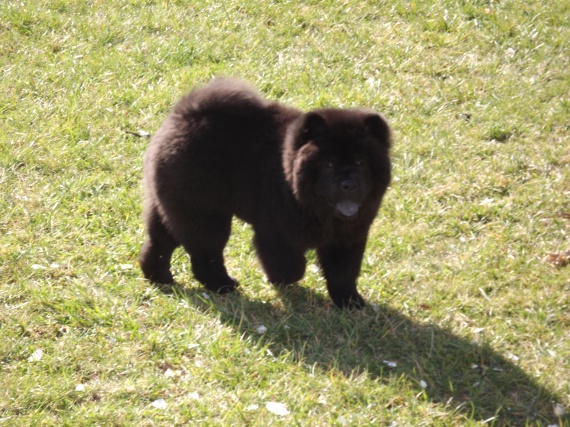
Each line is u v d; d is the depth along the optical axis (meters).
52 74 18.34
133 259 13.20
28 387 9.93
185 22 20.66
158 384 10.16
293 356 10.70
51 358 10.55
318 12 21.00
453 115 17.59
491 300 12.30
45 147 15.98
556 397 10.20
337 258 11.78
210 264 12.35
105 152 16.03
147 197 12.49
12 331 11.09
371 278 12.74
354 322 11.52
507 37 20.19
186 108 11.98
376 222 14.27
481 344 11.10
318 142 10.85
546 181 15.33
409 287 12.66
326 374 10.44
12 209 14.11
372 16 21.06
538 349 11.16
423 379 10.45
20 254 12.89
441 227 14.20
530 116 17.42
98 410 9.66
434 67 19.14
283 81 18.41
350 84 18.58
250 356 10.68
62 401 9.88
